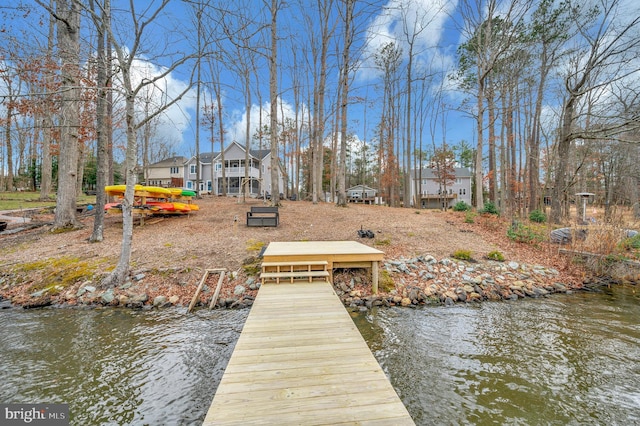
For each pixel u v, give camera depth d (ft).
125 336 15.03
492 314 18.33
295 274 18.93
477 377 11.74
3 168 101.24
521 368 12.37
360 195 139.74
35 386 11.00
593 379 11.59
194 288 21.01
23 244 28.55
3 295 20.10
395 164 95.09
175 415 9.66
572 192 72.95
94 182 109.19
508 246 31.30
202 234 32.76
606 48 38.01
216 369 12.29
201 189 117.29
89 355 13.23
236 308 18.83
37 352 13.43
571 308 19.34
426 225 38.40
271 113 47.55
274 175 48.34
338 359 9.03
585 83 46.62
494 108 47.19
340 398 7.08
